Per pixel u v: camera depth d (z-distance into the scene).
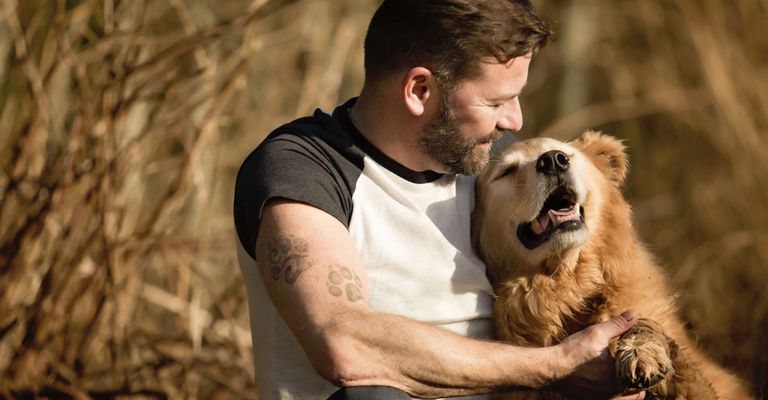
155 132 6.73
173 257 7.39
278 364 4.26
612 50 13.14
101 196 6.36
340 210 4.07
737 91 11.32
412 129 4.27
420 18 4.16
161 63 6.71
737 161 11.05
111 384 6.50
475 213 4.95
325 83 9.53
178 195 6.89
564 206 4.96
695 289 9.62
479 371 3.83
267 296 4.29
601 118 12.20
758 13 11.55
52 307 6.28
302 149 4.19
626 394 4.10
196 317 6.89
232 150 8.92
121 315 6.67
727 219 11.05
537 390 4.20
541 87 13.68
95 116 6.52
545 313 4.84
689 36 12.09
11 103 6.93
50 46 6.88
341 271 3.86
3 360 6.34
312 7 10.22
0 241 6.42
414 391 3.85
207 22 10.79
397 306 4.20
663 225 11.57
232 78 6.86
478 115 4.27
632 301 4.95
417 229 4.27
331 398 3.81
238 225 4.23
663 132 12.38
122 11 6.98
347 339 3.76
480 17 4.14
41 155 6.62
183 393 6.63
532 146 4.97
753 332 8.15
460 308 4.39
